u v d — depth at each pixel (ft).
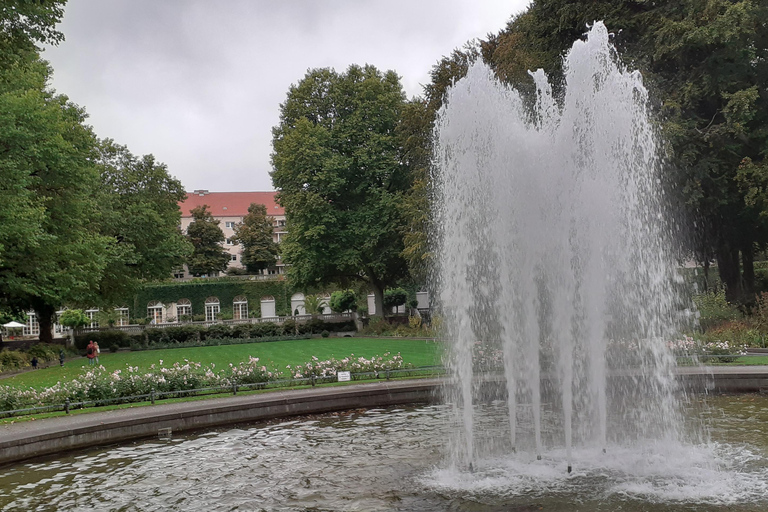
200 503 26.68
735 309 80.94
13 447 35.12
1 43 55.72
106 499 27.86
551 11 95.81
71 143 96.02
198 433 42.24
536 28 98.07
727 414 39.32
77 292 108.06
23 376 85.35
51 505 27.30
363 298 205.36
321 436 39.04
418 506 24.81
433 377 55.98
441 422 41.22
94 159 135.33
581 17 90.12
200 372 55.77
